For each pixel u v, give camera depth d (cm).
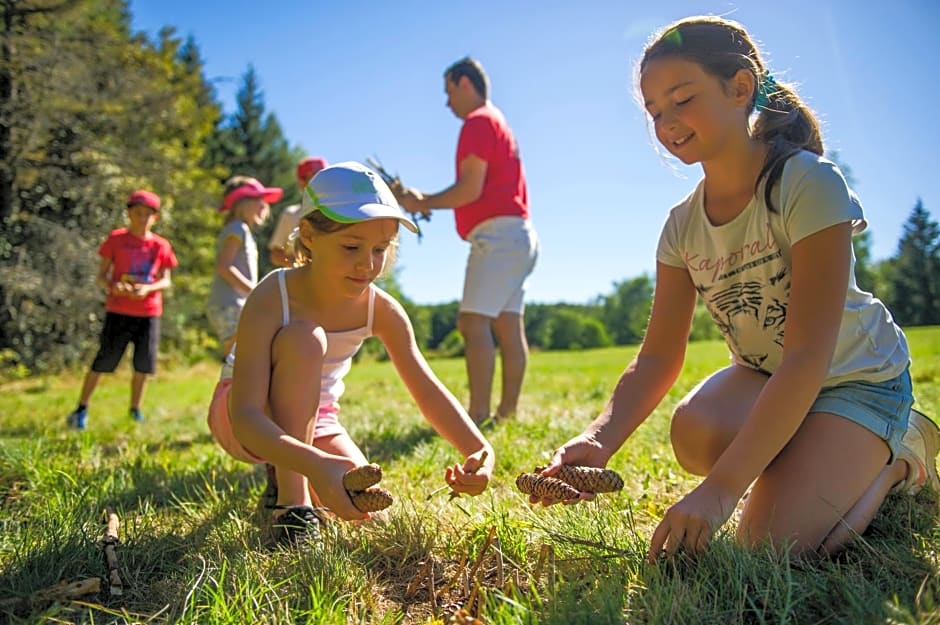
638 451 312
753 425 177
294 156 4059
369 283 222
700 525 167
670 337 230
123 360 1720
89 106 1602
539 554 183
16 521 233
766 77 200
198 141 2450
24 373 1470
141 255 571
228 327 513
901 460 204
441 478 283
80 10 1588
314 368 214
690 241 223
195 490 280
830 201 185
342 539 201
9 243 1487
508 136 452
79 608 169
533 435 367
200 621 158
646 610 151
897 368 205
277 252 545
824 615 149
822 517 182
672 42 193
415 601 173
